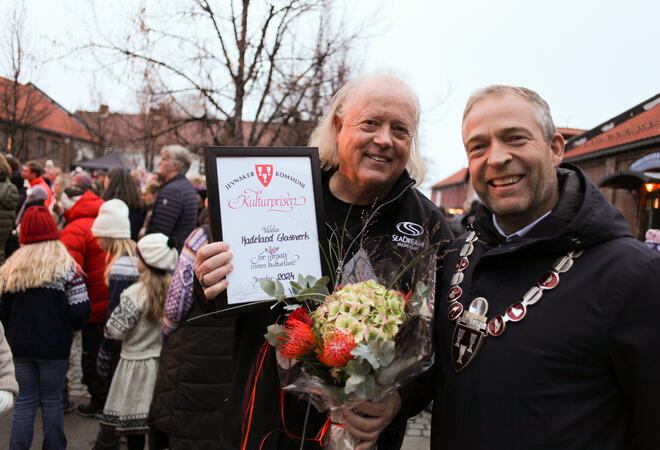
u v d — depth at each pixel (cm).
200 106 852
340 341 118
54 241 306
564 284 121
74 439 369
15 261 292
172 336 261
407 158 173
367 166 168
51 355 292
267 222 157
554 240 122
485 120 134
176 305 252
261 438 157
